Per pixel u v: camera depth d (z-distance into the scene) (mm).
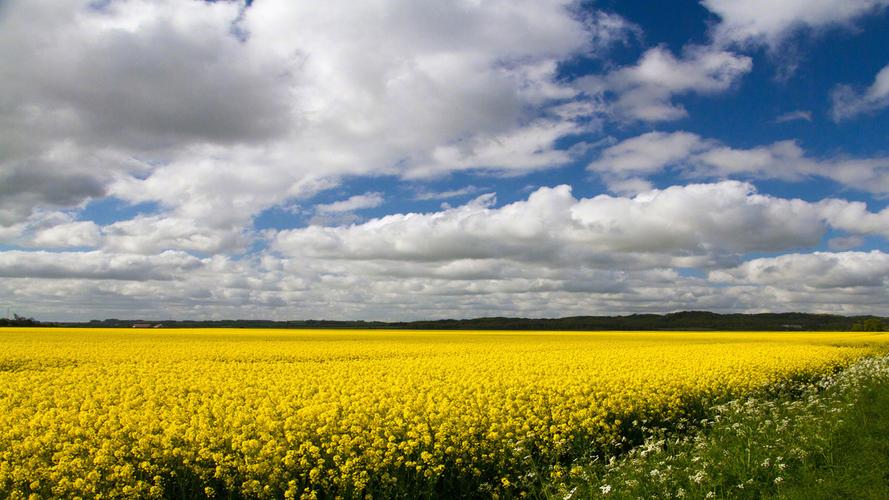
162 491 9266
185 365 24594
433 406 13203
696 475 8844
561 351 34031
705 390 17719
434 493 10031
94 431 11547
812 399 14594
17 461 9930
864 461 9250
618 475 9789
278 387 17109
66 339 45719
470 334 65750
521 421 12617
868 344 48375
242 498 9664
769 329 104312
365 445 10586
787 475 8883
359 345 40531
